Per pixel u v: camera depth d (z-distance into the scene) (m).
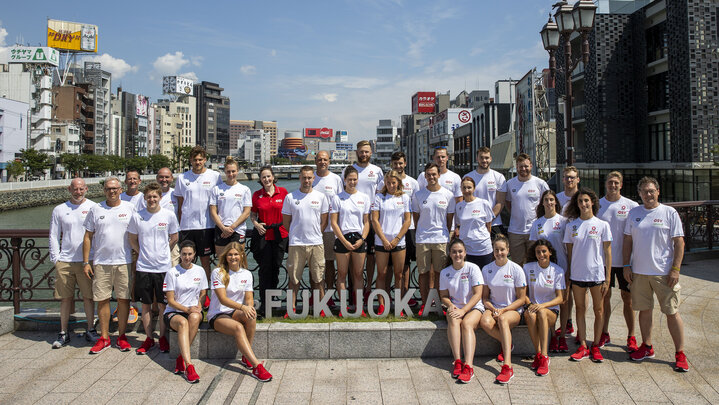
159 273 6.17
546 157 33.94
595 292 5.59
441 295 5.96
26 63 72.81
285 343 5.77
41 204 54.62
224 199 6.78
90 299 6.46
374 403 4.63
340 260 6.34
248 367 5.54
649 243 5.48
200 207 7.02
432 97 116.00
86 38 93.56
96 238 6.12
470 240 6.45
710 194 20.61
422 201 6.54
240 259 5.83
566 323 6.08
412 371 5.39
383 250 6.46
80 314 7.03
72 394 4.85
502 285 5.78
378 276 6.57
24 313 6.94
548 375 5.21
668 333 6.38
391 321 6.06
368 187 7.43
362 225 6.59
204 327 5.86
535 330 5.46
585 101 27.00
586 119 26.89
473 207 6.46
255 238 6.87
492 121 58.09
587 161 26.92
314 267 6.38
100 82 93.44
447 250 6.46
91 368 5.53
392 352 5.79
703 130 20.53
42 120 71.06
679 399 4.59
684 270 9.65
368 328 5.77
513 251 6.98
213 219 6.84
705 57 20.52
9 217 44.75
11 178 59.62
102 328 6.18
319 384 5.07
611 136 25.64
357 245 6.40
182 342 5.42
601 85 25.59
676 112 21.53
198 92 187.00
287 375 5.32
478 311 5.64
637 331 6.54
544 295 5.71
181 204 7.23
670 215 5.42
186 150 112.75
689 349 5.78
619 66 25.64
